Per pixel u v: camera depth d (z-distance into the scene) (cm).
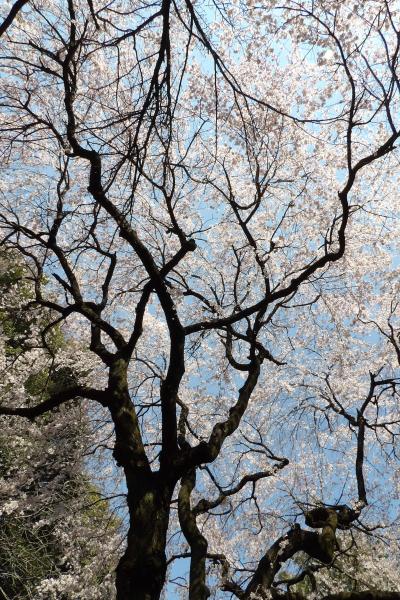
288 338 1092
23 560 1077
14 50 853
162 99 595
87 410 1010
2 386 1069
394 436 1066
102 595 896
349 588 964
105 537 938
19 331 1235
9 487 940
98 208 872
